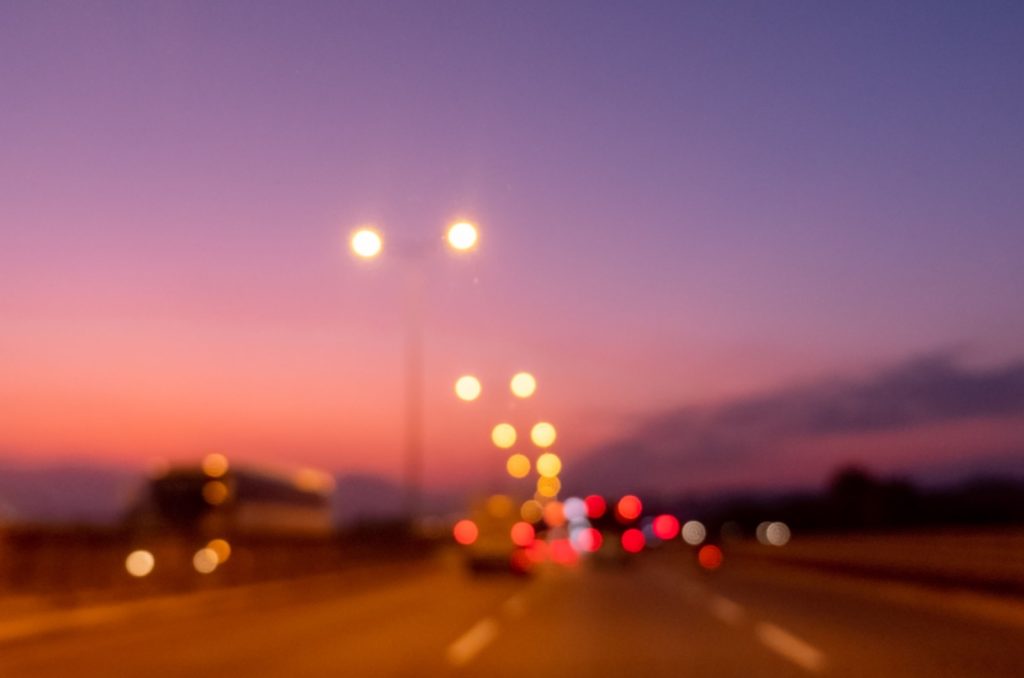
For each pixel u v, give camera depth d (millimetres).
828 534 46219
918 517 71000
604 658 17219
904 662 16281
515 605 30016
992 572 27375
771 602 29891
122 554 27703
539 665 16484
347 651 18703
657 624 23297
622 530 56844
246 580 35062
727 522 88688
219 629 23297
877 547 38031
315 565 42656
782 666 16016
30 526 24000
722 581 42812
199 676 15656
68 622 23422
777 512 88062
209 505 48969
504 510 47156
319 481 62375
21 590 23188
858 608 27297
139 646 19859
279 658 17766
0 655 18438
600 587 39156
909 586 34094
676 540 74562
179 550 30641
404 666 16562
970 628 21609
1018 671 15273
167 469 49438
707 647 18609
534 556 51406
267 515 53281
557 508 57438
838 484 79688
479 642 19922
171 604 29047
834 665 16016
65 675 15875
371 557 51062
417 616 26406
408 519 44469
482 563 46531
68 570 25078
